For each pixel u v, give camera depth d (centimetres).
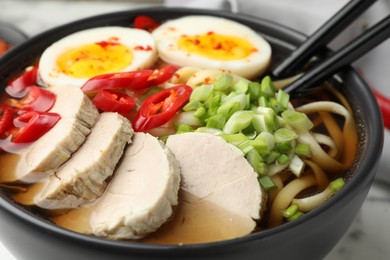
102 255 25
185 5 46
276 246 26
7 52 35
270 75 36
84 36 36
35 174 29
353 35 42
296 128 32
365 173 28
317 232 27
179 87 33
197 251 25
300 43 36
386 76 43
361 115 33
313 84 34
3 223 27
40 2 52
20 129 31
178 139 31
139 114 32
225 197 29
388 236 34
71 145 29
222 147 30
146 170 29
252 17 38
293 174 31
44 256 27
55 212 28
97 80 32
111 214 27
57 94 32
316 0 43
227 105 32
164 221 27
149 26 38
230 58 36
